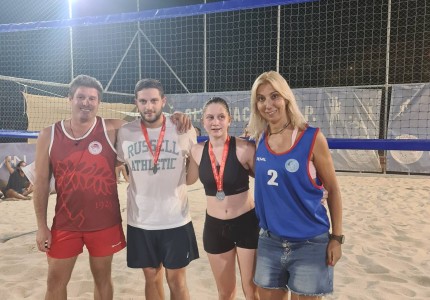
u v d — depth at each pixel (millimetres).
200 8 3639
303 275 1812
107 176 2148
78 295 3043
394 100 9367
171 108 11703
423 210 5855
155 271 2285
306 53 12453
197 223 5191
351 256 3854
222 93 11016
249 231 2195
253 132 2014
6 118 12039
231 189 2176
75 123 2096
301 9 12336
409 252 3996
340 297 2953
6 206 6316
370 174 9844
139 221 2195
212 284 3227
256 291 2271
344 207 6125
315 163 1807
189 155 2289
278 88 1806
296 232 1806
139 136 2182
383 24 11242
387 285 3158
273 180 1822
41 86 12938
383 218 5391
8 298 2979
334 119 9883
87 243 2174
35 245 4246
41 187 2123
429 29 10633
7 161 6906
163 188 2180
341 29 11383
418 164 9492
